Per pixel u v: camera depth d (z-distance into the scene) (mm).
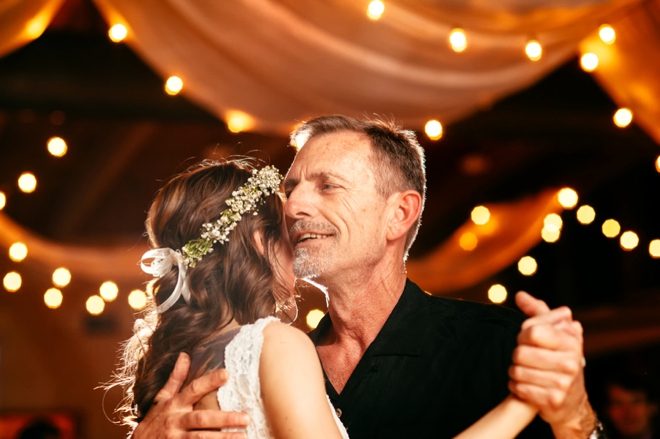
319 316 5688
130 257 7328
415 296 2002
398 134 2057
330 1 3357
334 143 1989
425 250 9570
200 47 3756
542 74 3959
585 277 8727
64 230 9117
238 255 1827
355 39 3562
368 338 1963
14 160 7648
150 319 1883
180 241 1868
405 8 3398
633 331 7742
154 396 1698
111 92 4641
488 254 8156
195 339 1710
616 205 8328
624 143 5492
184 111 4793
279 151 7262
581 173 7762
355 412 1859
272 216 1930
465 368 1833
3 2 3428
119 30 3660
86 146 7328
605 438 1539
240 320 1788
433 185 8789
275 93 3977
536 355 1426
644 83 4145
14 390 8695
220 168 1942
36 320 8883
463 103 4020
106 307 9008
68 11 4961
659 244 5641
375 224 1934
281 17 3475
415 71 3734
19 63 4527
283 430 1478
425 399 1833
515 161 8031
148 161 7648
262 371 1530
